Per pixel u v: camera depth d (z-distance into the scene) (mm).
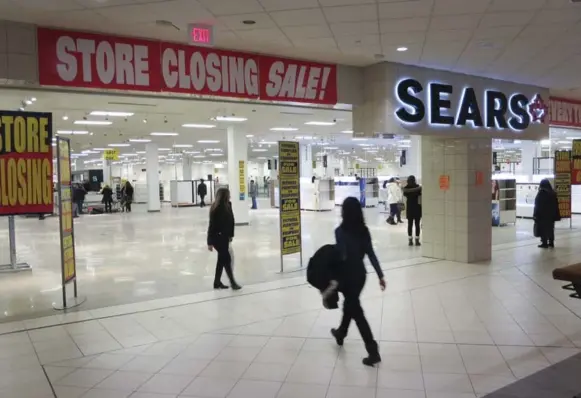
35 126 6129
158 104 11109
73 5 4977
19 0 4809
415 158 22594
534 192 17141
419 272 8062
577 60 7730
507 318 5445
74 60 5801
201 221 19156
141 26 5738
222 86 6785
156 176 25297
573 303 6000
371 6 5152
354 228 4289
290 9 5219
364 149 34375
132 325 5523
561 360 4184
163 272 8664
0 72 5406
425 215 9562
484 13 5430
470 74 8742
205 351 4645
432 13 5406
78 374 4160
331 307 4246
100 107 11461
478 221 8977
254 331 5211
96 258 10273
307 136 21922
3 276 8531
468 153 8781
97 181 31562
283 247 8391
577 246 10625
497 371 3982
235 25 5766
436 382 3803
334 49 6930
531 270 8086
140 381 3988
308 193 23312
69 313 6062
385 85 7766
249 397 3641
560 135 19812
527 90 9867
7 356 4625
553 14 5484
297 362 4305
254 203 25656
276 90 7254
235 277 8062
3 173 5984
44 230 16438
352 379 3912
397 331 5074
